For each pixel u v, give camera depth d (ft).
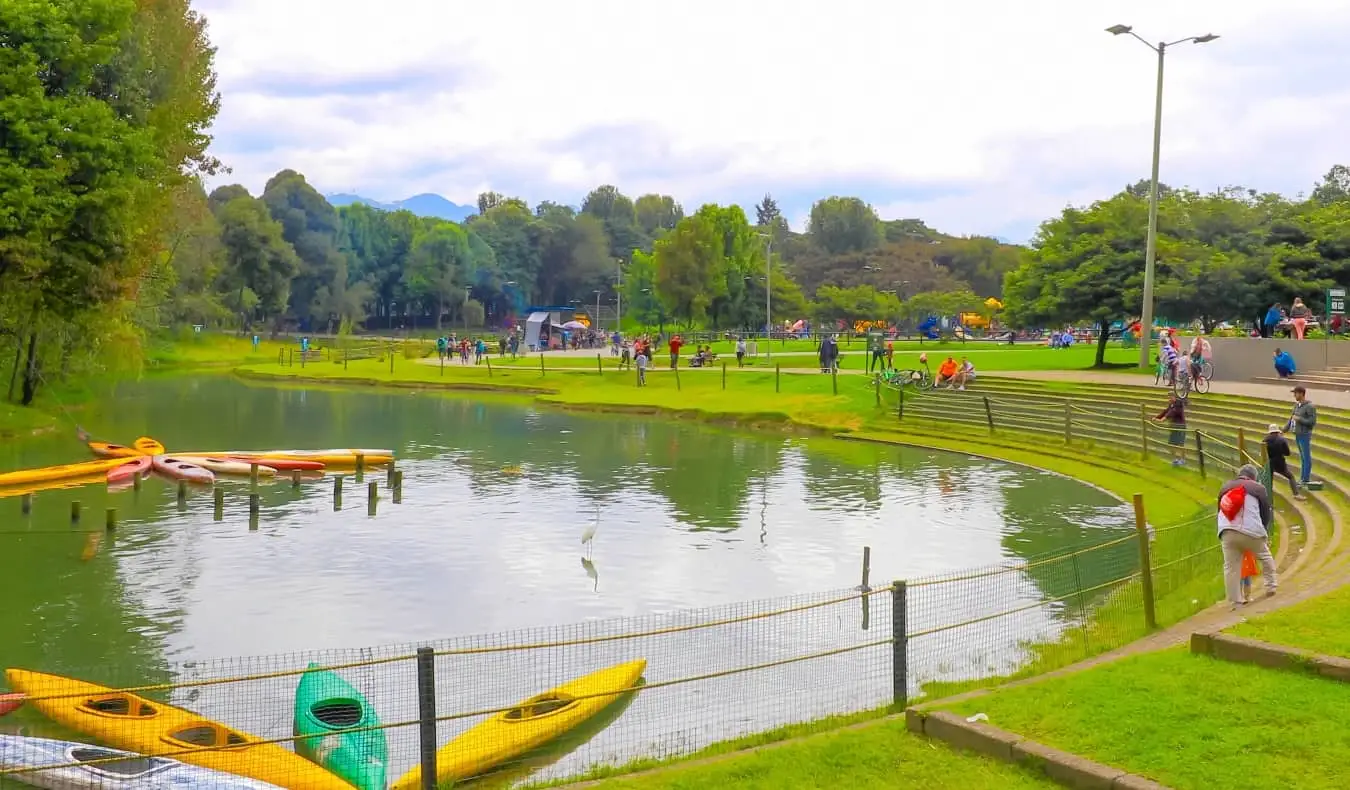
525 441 158.30
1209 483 98.73
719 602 70.79
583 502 108.06
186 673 56.18
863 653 56.18
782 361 252.21
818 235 589.73
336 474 129.80
